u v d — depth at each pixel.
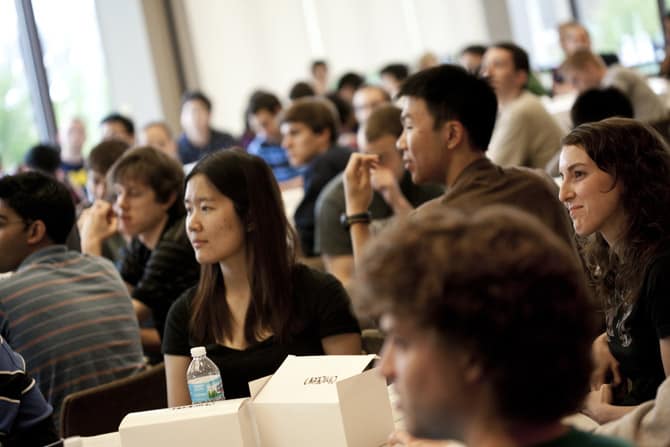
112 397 3.35
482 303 1.20
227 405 2.50
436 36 14.74
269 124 9.80
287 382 2.57
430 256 1.24
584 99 5.33
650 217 2.71
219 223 3.20
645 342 2.66
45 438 3.16
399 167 5.34
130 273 4.86
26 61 11.29
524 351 1.21
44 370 3.68
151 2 12.46
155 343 4.61
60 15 11.58
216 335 3.24
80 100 11.76
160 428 2.48
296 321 3.22
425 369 1.24
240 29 13.14
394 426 2.60
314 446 2.49
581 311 1.25
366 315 1.39
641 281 2.64
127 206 4.50
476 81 3.58
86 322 3.77
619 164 2.73
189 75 12.78
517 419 1.23
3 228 3.80
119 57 12.20
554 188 3.77
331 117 6.86
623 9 15.81
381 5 14.27
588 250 2.97
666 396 2.20
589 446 1.26
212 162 3.24
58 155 8.40
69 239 4.57
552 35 15.69
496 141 6.66
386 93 9.53
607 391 2.75
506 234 1.25
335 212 5.32
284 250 3.28
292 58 13.53
